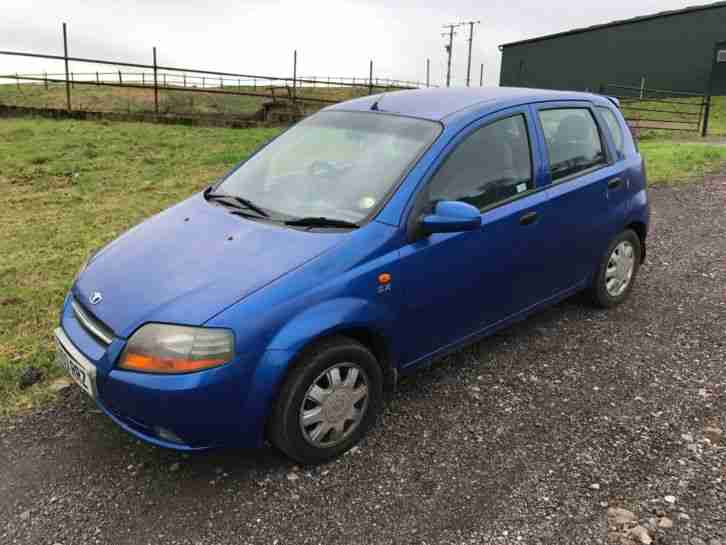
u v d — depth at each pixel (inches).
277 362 111.8
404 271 129.5
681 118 1034.7
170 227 142.1
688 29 1473.9
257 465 123.9
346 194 137.9
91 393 116.4
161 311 111.5
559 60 1796.3
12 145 499.2
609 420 137.6
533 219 156.2
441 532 105.5
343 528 106.8
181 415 108.4
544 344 173.9
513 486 116.6
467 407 143.3
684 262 242.5
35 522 108.2
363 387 127.4
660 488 115.4
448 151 140.3
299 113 819.4
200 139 590.9
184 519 109.2
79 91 1162.6
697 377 155.8
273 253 122.1
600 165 182.1
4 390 146.8
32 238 263.9
